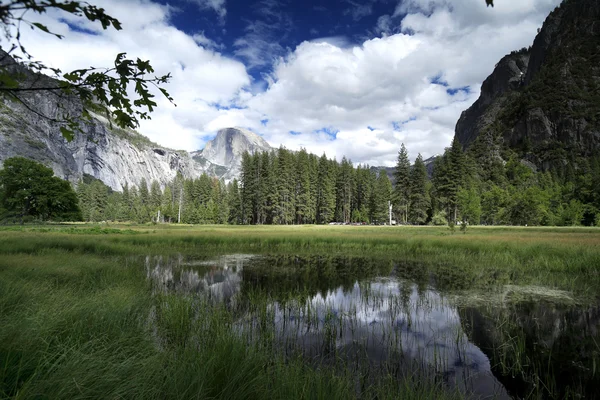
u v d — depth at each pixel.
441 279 10.95
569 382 4.10
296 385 3.17
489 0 1.91
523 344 5.10
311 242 21.89
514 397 3.71
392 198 62.88
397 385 3.87
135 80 1.93
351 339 5.48
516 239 19.31
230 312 6.95
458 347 5.21
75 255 12.72
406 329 6.07
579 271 11.41
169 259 15.87
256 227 46.59
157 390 2.71
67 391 2.39
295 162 72.69
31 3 1.22
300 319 6.62
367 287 9.79
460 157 53.34
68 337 3.58
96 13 1.46
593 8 168.12
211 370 3.27
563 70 145.62
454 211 54.09
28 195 42.69
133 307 6.02
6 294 4.86
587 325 6.27
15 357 2.78
